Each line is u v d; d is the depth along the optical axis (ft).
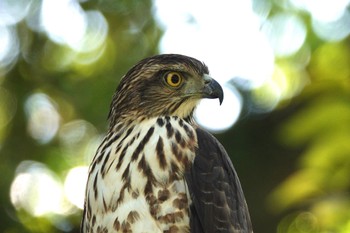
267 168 60.34
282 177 59.88
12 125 61.62
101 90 61.62
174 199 33.86
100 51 63.26
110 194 33.99
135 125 35.83
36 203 58.44
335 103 42.70
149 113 36.19
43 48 63.87
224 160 35.70
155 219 33.58
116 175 34.06
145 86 36.42
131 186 33.78
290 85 53.47
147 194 33.71
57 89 62.54
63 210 58.54
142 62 36.94
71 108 61.82
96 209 34.37
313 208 41.81
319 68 44.91
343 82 43.55
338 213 41.50
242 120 60.23
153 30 63.00
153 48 62.80
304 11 53.42
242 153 60.70
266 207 59.41
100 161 34.91
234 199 35.40
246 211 36.19
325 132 42.65
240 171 60.70
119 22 63.36
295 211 54.39
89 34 63.62
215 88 36.70
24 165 60.29
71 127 61.36
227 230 34.65
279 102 55.16
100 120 61.11
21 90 62.69
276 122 59.36
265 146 60.39
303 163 43.06
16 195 58.44
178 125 35.53
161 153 34.27
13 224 57.72
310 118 42.60
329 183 42.50
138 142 34.65
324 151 42.52
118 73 62.23
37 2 64.08
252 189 60.34
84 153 60.70
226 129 60.80
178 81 36.63
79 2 63.87
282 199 42.86
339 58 44.98
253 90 57.26
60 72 63.00
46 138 61.21
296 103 54.08
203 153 34.99
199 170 34.63
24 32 64.03
